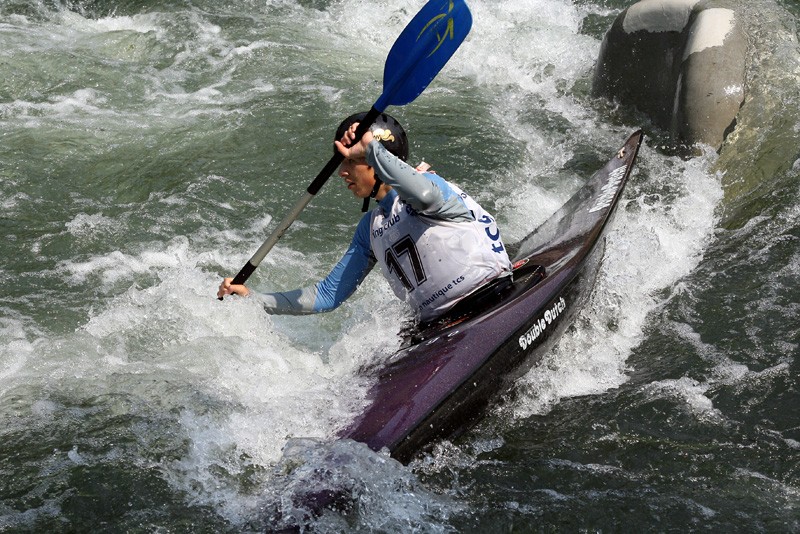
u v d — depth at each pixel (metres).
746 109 23.89
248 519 12.75
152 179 24.16
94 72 29.98
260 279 20.30
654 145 25.53
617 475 13.82
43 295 19.61
